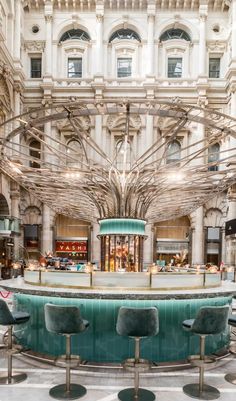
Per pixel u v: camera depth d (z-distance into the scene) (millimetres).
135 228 12133
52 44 29953
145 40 29859
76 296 6867
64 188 13727
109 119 29297
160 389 6121
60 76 30047
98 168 12172
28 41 30172
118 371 6879
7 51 24172
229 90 28250
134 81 29453
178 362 7156
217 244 29250
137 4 29844
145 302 7121
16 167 12195
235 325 6594
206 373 6848
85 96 29172
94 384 6301
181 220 29938
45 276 7789
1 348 8031
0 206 26422
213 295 7148
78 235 30359
